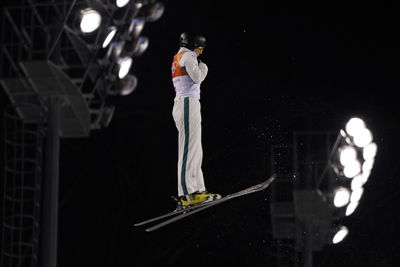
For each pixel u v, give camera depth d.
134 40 42.34
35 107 43.34
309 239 45.44
